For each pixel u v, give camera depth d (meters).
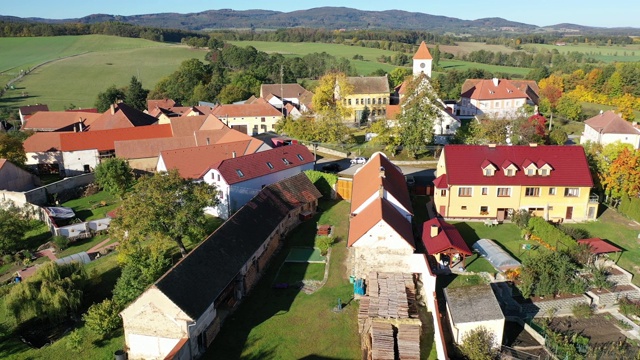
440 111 98.31
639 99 152.25
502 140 91.44
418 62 134.25
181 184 56.69
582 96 164.75
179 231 54.47
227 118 124.81
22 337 48.78
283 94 155.00
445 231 54.28
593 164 72.62
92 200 87.06
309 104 139.38
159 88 185.50
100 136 104.19
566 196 65.12
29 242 73.50
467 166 66.12
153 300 39.91
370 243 50.16
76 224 72.94
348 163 93.69
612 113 100.06
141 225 52.34
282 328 44.81
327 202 75.06
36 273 52.31
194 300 41.22
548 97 146.75
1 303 54.06
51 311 49.41
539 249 55.16
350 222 57.50
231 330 44.72
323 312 47.03
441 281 50.59
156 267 50.31
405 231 52.12
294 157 81.25
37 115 132.00
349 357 41.12
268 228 57.50
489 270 52.41
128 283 49.72
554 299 48.00
